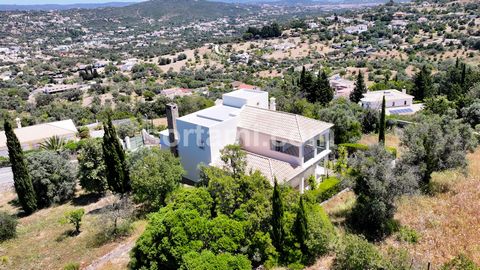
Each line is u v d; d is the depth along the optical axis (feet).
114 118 252.83
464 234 64.13
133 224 83.05
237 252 60.85
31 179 100.94
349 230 69.67
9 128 93.61
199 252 57.67
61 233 84.33
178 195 67.77
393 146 122.52
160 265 59.41
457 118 148.56
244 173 73.31
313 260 62.13
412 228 68.08
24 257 74.23
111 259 69.36
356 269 55.57
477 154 102.42
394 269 53.52
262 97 113.70
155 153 90.94
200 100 216.54
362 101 200.34
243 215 62.54
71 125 197.98
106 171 96.02
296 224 61.46
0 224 83.66
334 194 86.38
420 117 144.36
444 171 86.02
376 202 66.23
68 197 108.68
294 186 89.15
